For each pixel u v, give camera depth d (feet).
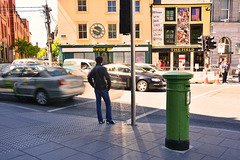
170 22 79.46
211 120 19.08
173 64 80.94
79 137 13.20
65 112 22.04
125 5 14.84
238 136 13.60
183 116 10.98
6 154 10.44
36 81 25.55
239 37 78.28
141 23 80.33
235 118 19.74
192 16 79.25
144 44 79.51
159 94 33.63
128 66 38.17
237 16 78.23
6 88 28.14
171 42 80.48
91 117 19.85
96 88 16.62
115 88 38.01
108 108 16.90
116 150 11.10
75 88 25.82
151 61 80.43
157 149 11.25
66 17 80.28
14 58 153.58
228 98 29.96
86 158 10.08
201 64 80.48
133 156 10.36
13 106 24.45
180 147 11.05
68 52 80.84
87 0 80.12
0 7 126.52
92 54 81.66
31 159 9.89
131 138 13.05
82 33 81.41
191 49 79.10
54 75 25.79
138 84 36.70
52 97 24.64
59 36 80.48
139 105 25.46
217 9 78.13
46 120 17.76
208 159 10.12
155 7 79.00
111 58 81.61
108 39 81.15
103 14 80.74
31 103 26.63
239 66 49.16
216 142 12.44
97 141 12.46
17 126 15.53
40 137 13.10
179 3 78.84
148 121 18.72
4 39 132.87
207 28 79.00
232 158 10.25
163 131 14.64
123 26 14.94
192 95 32.55
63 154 10.52
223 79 49.73
